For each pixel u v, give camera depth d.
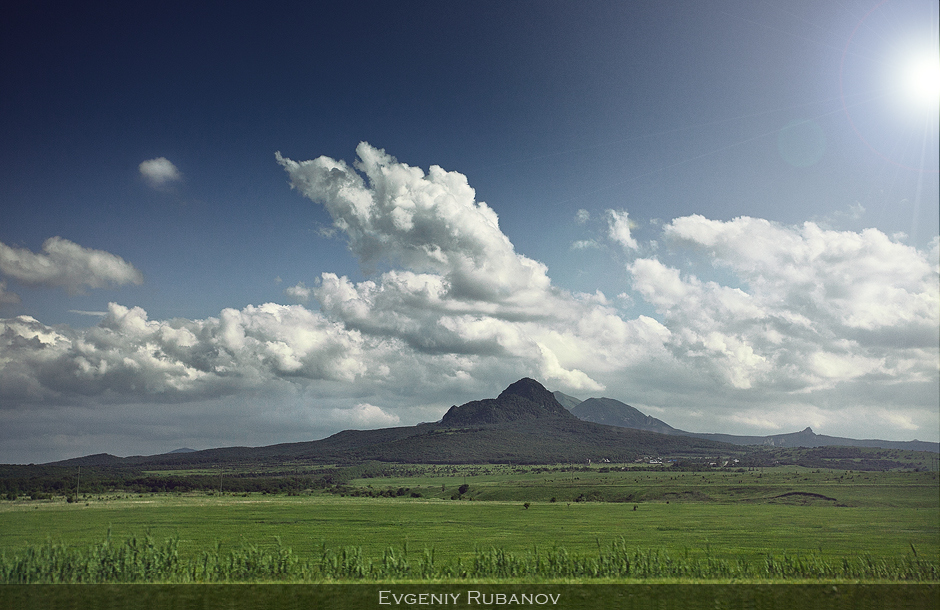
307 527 130.75
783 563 55.12
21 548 83.62
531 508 191.50
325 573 50.66
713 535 123.12
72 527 118.19
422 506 197.12
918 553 96.19
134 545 51.53
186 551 85.19
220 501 197.25
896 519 154.62
